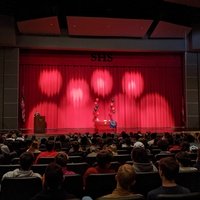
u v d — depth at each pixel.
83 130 19.80
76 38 18.88
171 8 17.08
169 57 20.34
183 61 20.00
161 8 17.05
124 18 17.03
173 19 17.80
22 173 4.04
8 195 3.68
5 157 6.27
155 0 16.34
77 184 3.96
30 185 3.69
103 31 18.27
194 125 19.41
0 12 16.86
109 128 19.27
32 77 19.56
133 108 20.42
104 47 19.08
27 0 16.05
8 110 18.25
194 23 18.44
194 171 3.97
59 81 19.81
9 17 16.94
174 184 2.94
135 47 19.27
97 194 3.94
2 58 18.45
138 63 20.36
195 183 3.97
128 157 6.50
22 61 19.47
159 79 20.50
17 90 18.39
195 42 18.72
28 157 4.04
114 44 19.14
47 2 16.31
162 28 18.14
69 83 19.91
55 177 2.78
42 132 17.09
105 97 20.22
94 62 20.14
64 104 19.81
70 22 17.23
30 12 16.80
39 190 3.71
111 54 20.20
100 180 3.92
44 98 19.61
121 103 20.42
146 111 20.45
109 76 20.20
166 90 20.50
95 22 17.28
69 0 16.22
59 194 2.79
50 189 2.81
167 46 19.42
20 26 17.59
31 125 19.31
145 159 4.38
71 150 7.54
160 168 2.98
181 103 20.36
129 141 8.67
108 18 16.92
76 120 19.88
